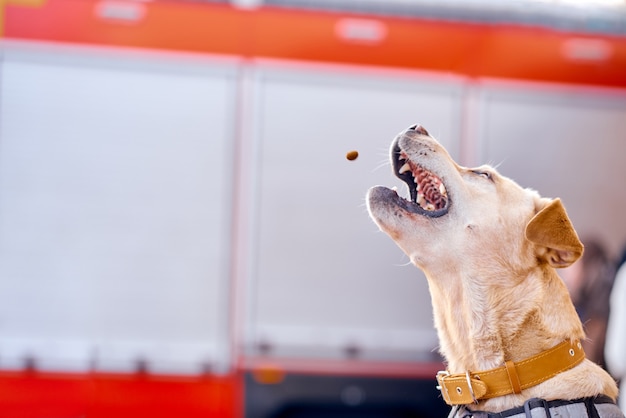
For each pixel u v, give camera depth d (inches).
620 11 321.4
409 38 307.0
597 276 303.4
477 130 307.9
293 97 300.7
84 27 292.2
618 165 313.9
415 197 188.2
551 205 159.8
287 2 303.3
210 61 298.0
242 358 289.9
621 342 232.7
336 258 298.2
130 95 293.1
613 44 317.1
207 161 295.0
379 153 302.5
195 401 286.7
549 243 159.9
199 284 290.5
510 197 174.4
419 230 174.2
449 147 306.3
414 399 298.7
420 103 305.9
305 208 298.0
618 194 313.0
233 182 295.1
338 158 300.4
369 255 300.0
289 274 295.4
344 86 303.1
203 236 292.2
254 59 299.7
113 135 291.1
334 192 299.6
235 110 297.6
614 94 316.2
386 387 297.7
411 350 299.6
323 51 303.1
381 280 300.4
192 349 288.0
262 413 290.0
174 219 291.3
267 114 299.0
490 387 158.7
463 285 170.4
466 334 169.0
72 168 288.2
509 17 313.0
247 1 301.3
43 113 288.4
